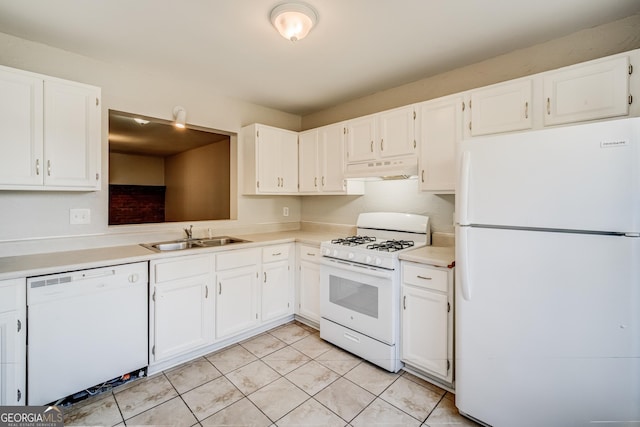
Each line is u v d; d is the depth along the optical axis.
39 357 1.63
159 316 2.08
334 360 2.30
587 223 1.28
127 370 1.95
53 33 1.91
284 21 1.67
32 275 1.60
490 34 1.93
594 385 1.28
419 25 1.83
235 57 2.24
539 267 1.40
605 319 1.25
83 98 1.96
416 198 2.67
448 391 1.94
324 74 2.54
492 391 1.55
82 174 1.96
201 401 1.82
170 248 2.57
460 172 1.62
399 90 2.79
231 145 3.24
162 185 7.07
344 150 2.85
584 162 1.28
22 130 1.74
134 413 1.71
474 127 2.02
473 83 2.34
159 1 1.60
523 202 1.44
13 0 1.58
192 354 2.31
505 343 1.50
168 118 2.64
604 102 1.58
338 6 1.64
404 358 2.12
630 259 1.20
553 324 1.37
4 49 1.91
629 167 1.19
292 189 3.30
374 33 1.91
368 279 2.24
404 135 2.39
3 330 1.52
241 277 2.56
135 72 2.44
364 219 2.95
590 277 1.28
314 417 1.69
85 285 1.77
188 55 2.21
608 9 1.68
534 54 2.07
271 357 2.34
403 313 2.12
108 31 1.89
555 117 1.72
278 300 2.87
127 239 2.43
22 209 1.98
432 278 1.96
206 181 5.21
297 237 3.02
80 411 1.72
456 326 1.69
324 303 2.60
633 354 1.21
